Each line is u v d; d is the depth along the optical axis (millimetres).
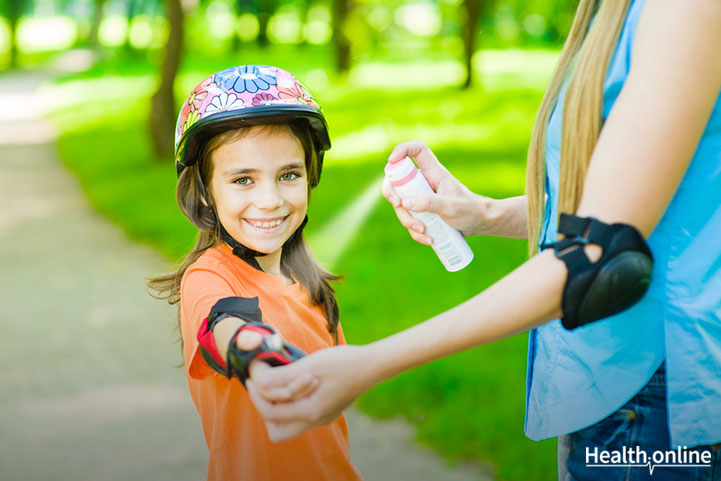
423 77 26797
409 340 1165
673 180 1178
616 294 1159
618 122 1194
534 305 1166
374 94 21406
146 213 9656
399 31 39500
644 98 1176
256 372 1195
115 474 3711
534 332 1575
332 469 1802
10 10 41625
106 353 5367
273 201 1674
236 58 35844
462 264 1820
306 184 1759
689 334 1332
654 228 1317
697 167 1304
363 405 4340
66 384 4840
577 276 1154
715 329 1325
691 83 1165
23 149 17109
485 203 1837
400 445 3895
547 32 42562
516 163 11336
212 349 1435
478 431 3875
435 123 16000
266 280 1798
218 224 1768
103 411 4441
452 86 22781
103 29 58062
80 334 5766
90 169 13570
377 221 8367
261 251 1730
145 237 8742
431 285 6160
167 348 5441
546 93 1501
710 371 1334
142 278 7285
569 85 1362
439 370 4520
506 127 15117
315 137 1826
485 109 17484
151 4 45375
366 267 6629
